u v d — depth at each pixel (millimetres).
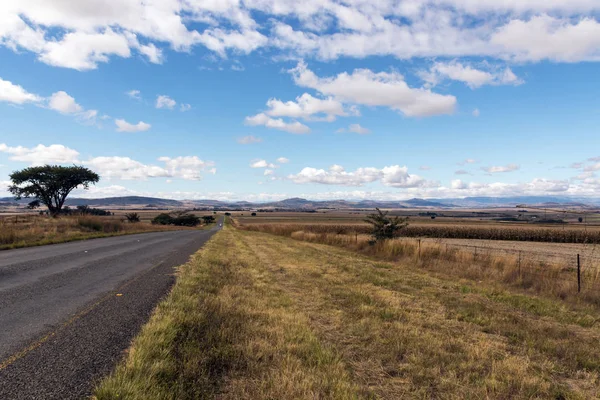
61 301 6668
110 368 3869
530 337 5984
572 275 12125
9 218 28453
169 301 6551
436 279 11609
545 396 4059
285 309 6941
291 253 18266
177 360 4098
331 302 7852
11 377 3533
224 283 9141
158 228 46812
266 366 4266
